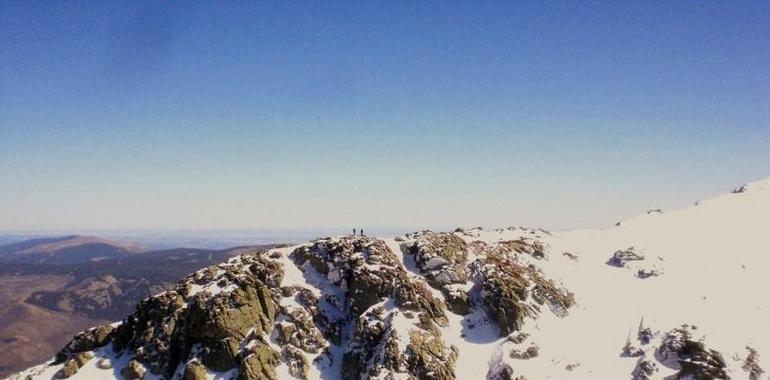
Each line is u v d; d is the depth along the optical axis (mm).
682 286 83375
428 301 76062
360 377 66875
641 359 63656
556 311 77125
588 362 65000
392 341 66500
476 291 79812
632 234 114375
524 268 86438
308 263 85812
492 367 66188
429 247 86562
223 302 71188
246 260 84062
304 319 74250
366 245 86562
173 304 75562
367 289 77625
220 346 67750
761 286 82125
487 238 99688
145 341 72250
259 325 71750
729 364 59500
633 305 78375
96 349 76375
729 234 110625
